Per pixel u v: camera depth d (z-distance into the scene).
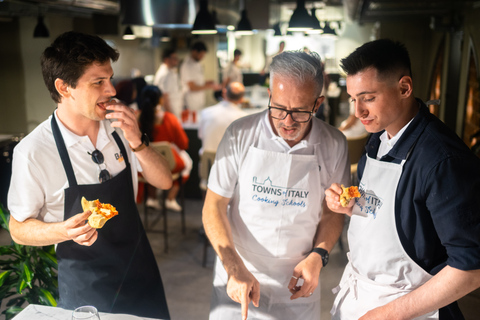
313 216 1.65
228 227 1.64
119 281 1.66
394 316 1.24
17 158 1.51
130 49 8.15
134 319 1.42
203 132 4.46
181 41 8.59
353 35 12.67
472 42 4.44
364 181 1.41
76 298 1.63
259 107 7.03
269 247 1.65
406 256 1.30
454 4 4.41
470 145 4.60
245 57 13.16
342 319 1.52
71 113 1.54
